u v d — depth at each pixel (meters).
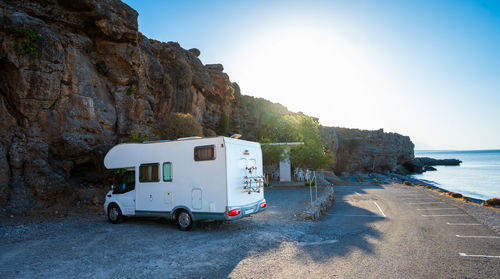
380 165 82.25
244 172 9.34
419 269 5.62
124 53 17.42
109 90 17.28
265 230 9.10
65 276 5.15
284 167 29.70
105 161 10.59
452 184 50.25
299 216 11.77
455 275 5.30
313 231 9.24
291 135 37.16
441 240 8.10
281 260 6.17
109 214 10.43
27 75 12.34
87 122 14.91
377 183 38.12
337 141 72.56
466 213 13.12
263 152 28.91
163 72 22.73
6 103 12.26
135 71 18.09
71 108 14.33
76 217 11.24
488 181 55.59
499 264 5.95
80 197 13.28
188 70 27.66
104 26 15.95
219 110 36.09
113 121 16.84
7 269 5.49
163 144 9.58
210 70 35.88
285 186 25.62
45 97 12.99
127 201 10.07
